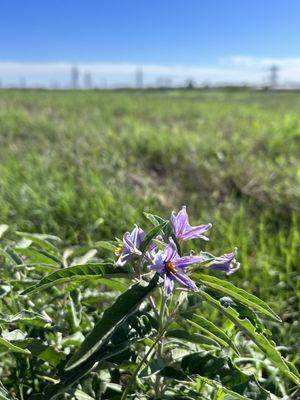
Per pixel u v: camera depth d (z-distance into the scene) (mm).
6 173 5086
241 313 1589
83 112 12258
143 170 6082
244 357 2338
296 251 3713
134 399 1770
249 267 3461
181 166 6039
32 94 21516
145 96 23297
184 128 8961
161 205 4648
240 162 5988
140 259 1537
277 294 3248
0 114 10109
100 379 1817
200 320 1623
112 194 4641
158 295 2764
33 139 7676
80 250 2520
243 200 4906
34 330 1960
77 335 1989
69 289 1791
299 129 8547
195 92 34406
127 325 1640
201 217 4406
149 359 1823
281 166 5941
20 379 2041
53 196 4477
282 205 4695
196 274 1512
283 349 2539
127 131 7961
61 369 1582
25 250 2260
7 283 2219
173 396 1741
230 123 9844
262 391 1619
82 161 5809
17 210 4223
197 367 1655
